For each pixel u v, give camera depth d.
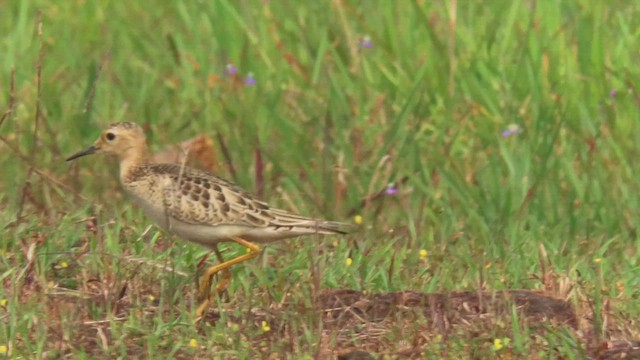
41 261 11.52
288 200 13.62
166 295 11.07
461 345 10.22
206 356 10.19
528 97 15.49
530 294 11.31
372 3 18.00
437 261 12.16
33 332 10.49
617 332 10.84
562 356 10.30
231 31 17.39
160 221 11.33
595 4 17.81
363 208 13.48
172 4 18.91
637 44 16.59
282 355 10.15
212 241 11.20
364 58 16.33
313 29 17.39
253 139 14.79
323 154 14.05
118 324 10.59
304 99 15.90
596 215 13.33
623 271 12.12
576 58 16.39
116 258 11.55
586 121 14.84
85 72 16.62
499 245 12.51
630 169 13.95
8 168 14.16
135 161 11.48
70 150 14.78
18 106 15.50
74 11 18.66
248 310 10.78
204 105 15.60
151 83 16.38
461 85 15.72
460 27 16.91
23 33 16.98
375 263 12.11
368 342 10.55
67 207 13.27
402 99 15.73
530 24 16.17
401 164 14.06
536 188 13.52
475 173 13.96
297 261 11.98
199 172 11.39
